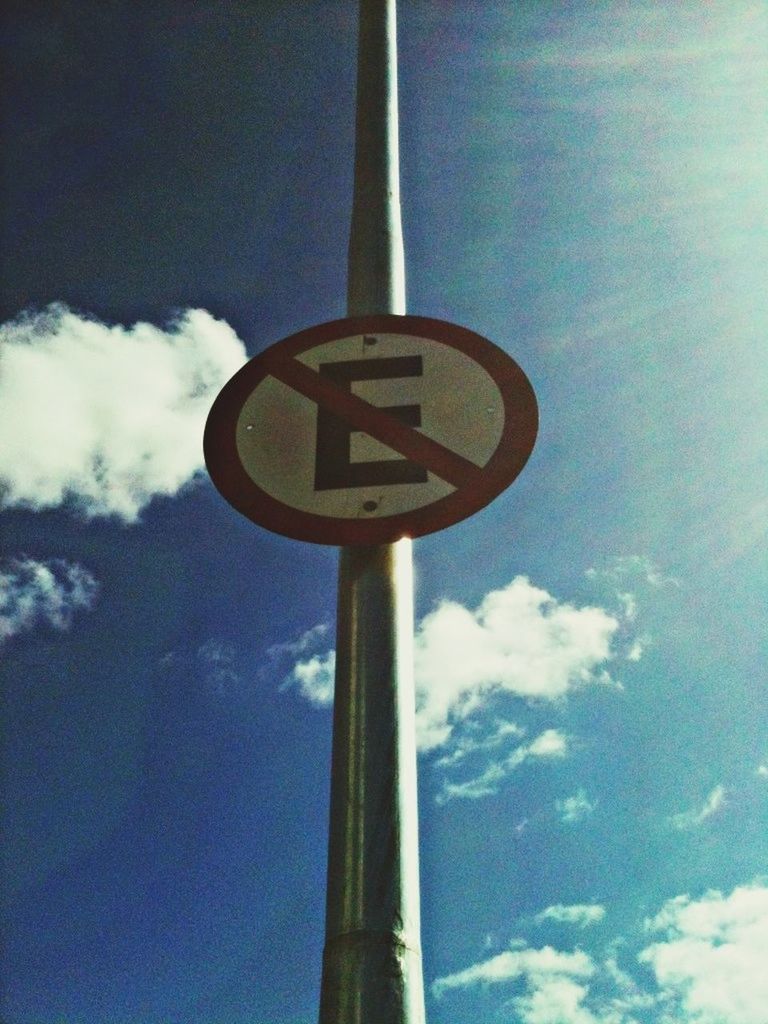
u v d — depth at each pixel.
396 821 2.13
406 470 2.61
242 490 2.66
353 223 3.34
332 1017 1.92
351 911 2.03
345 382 2.78
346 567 2.53
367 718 2.26
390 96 3.66
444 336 2.83
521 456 2.60
